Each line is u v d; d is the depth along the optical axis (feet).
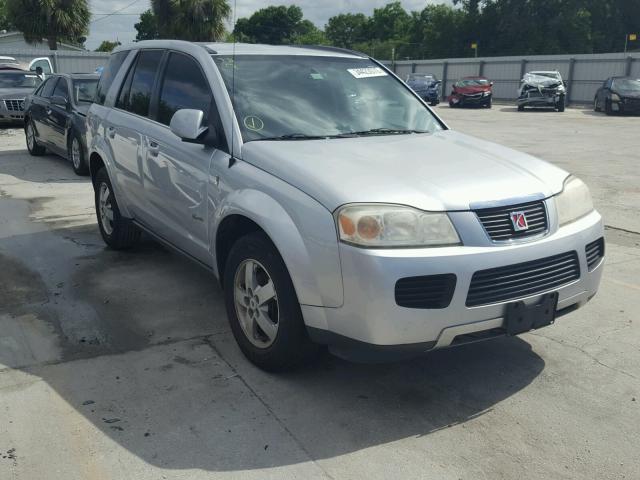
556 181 11.79
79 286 16.56
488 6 231.09
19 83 56.44
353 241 9.86
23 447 9.66
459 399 11.32
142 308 15.15
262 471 9.23
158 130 15.39
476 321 10.25
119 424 10.31
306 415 10.70
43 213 24.66
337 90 14.73
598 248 12.19
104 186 19.36
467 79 105.09
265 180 11.45
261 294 11.64
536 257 10.59
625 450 9.86
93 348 13.00
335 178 10.66
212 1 105.50
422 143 13.14
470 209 10.34
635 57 107.24
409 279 9.75
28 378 11.72
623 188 30.76
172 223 15.10
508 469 9.37
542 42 215.72
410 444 9.96
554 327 14.48
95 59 107.96
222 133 13.01
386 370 12.31
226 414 10.66
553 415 10.84
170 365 12.32
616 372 12.37
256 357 12.01
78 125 32.37
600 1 220.23
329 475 9.16
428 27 262.47
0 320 14.32
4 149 42.98
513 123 70.03
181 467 9.29
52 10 109.70
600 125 66.85
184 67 15.14
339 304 10.15
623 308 15.65
